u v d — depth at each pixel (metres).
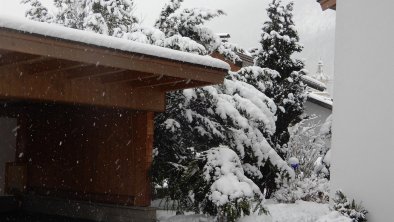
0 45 6.11
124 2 14.98
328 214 7.33
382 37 7.23
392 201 6.89
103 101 8.84
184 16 12.23
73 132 11.50
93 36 6.91
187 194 9.38
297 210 9.43
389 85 7.05
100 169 10.79
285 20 15.13
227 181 8.65
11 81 7.61
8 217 10.79
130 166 10.16
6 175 12.59
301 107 14.66
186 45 11.12
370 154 7.30
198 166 9.27
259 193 8.88
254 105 11.23
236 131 11.20
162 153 11.23
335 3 8.41
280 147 13.84
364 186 7.37
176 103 11.20
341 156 7.83
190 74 8.34
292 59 14.88
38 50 6.46
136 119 10.12
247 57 19.14
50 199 11.55
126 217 9.97
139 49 7.47
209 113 11.30
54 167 11.90
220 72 8.70
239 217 8.48
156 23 12.82
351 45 7.80
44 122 12.26
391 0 7.11
